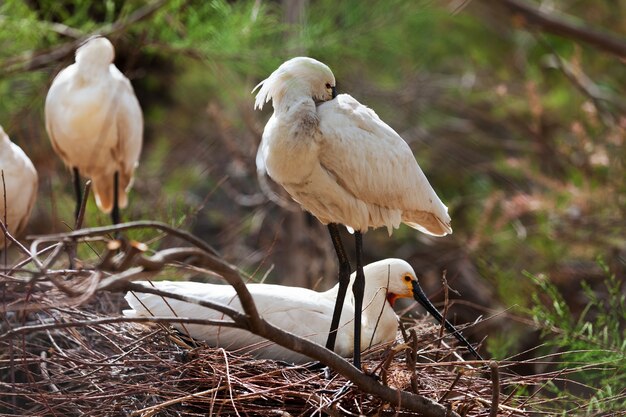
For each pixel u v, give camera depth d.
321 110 8.30
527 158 16.75
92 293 5.68
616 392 9.79
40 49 13.68
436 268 15.73
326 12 13.29
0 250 10.79
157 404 8.02
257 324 6.44
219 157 17.42
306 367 8.60
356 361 8.42
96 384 8.04
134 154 11.49
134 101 11.43
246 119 15.34
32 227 14.00
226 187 17.16
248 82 15.12
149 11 12.63
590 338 9.91
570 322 11.03
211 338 8.77
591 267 14.95
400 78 16.81
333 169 8.30
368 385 7.34
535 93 16.69
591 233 15.01
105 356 8.40
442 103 17.94
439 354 8.98
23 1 13.32
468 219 16.27
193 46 13.02
